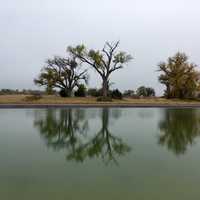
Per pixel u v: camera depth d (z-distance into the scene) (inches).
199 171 219.5
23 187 180.7
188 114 861.2
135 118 703.1
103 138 391.9
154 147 326.0
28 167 231.1
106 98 1696.6
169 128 499.5
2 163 245.0
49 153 289.9
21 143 347.3
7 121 601.3
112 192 172.6
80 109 1124.5
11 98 1711.4
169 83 2055.9
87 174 211.0
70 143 351.9
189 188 179.5
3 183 189.2
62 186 183.0
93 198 162.4
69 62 1893.5
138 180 196.2
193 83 2030.0
